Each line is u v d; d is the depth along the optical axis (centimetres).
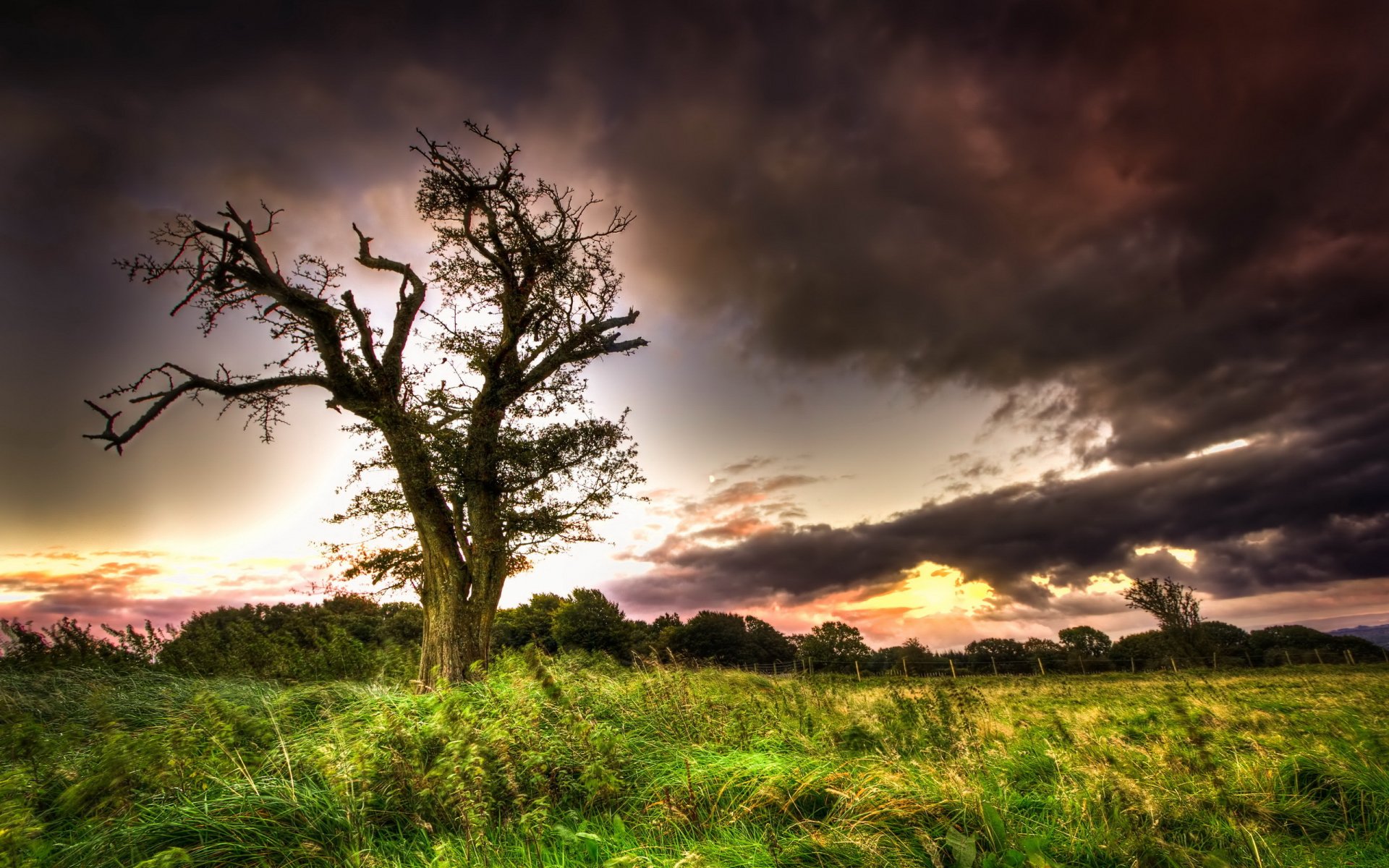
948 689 723
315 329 1334
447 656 1255
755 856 363
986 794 425
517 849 384
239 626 1731
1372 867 371
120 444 1214
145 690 1034
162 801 446
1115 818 405
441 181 1485
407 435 1311
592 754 495
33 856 362
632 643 4572
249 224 1317
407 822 441
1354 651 3803
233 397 1306
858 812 405
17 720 747
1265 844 385
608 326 1596
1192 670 3228
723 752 552
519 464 1375
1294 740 618
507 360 1529
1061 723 751
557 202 1565
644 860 351
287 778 483
